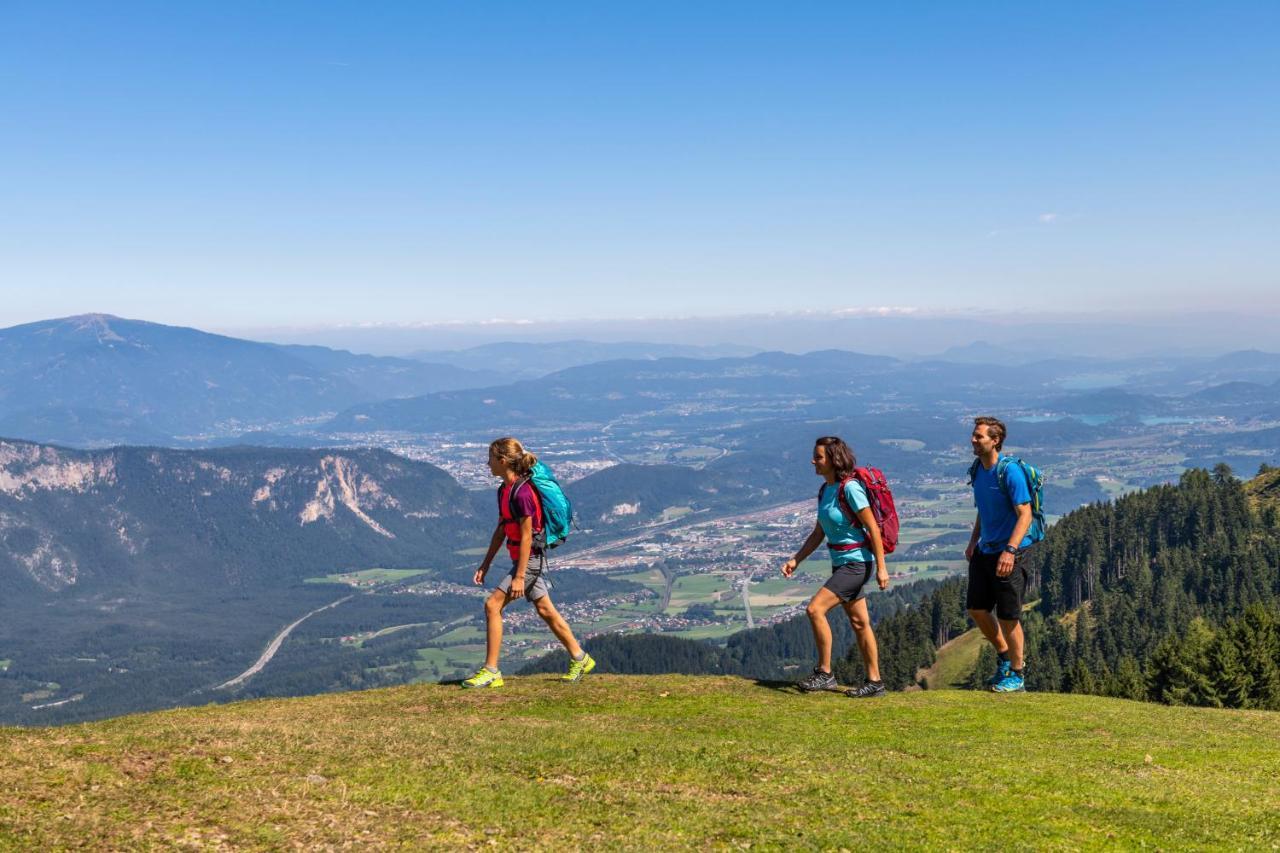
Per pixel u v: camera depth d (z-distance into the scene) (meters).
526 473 15.99
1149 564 166.75
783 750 11.64
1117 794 10.11
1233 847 8.45
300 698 16.16
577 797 9.29
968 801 9.73
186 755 9.81
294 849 7.40
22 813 7.66
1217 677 56.56
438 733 12.00
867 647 15.41
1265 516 166.88
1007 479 15.28
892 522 15.23
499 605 16.28
